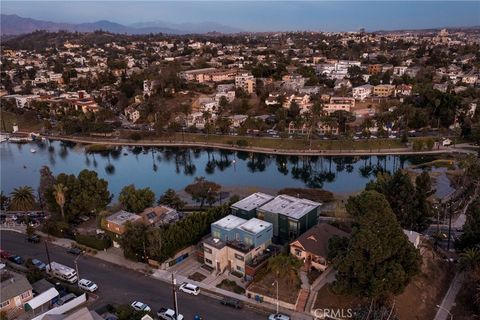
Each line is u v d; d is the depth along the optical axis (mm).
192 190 132875
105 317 69250
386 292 64750
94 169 169750
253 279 77312
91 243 92188
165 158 183875
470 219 83312
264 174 159750
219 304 72312
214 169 167000
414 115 192500
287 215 89625
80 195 101812
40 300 71125
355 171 162875
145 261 85812
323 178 154500
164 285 78375
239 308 70812
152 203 106625
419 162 165500
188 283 76875
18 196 110500
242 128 194250
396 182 94500
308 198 127562
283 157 178625
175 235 85438
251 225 85500
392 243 66375
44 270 84312
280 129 196625
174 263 85188
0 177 159875
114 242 93000
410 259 67562
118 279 80625
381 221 66125
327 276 77438
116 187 147250
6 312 70000
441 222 105375
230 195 131875
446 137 182750
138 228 86312
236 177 155750
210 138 198500
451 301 73812
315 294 72812
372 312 66562
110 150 196625
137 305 70812
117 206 103938
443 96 198875
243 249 79812
